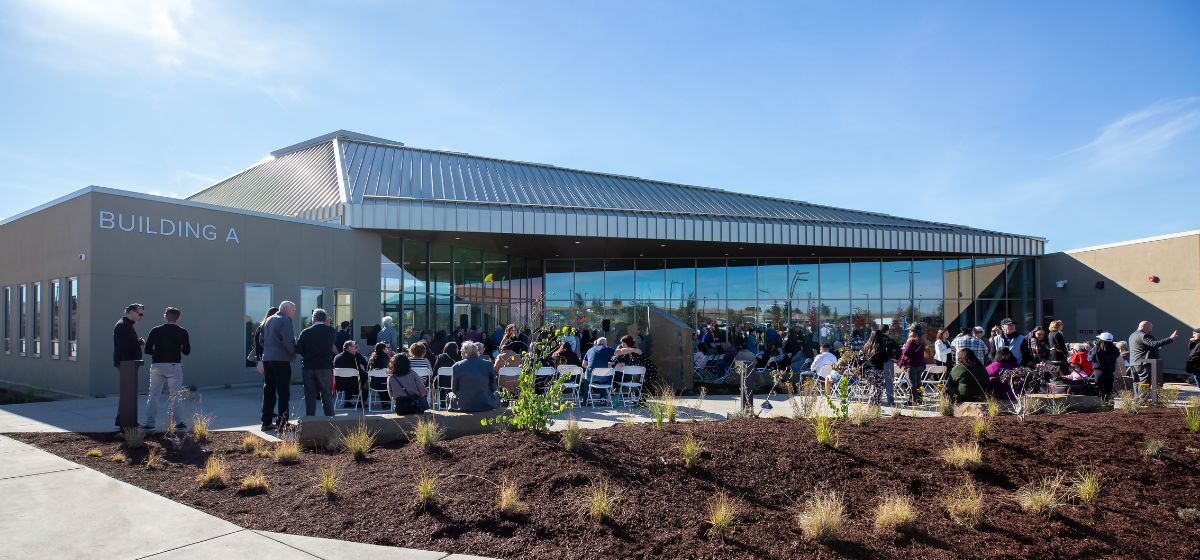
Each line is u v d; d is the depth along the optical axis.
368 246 19.52
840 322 27.94
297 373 17.05
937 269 27.97
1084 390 11.11
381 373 11.40
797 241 23.97
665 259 28.66
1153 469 5.88
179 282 15.05
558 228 20.95
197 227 15.45
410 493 5.33
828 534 4.53
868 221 26.86
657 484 5.36
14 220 18.11
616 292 28.67
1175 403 10.24
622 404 12.59
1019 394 10.17
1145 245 23.78
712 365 19.23
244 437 8.52
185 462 7.01
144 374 14.36
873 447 6.21
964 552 4.42
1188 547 4.63
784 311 28.03
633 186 26.83
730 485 5.42
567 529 4.67
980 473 5.78
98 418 10.21
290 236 17.38
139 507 5.34
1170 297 22.88
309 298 17.77
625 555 4.32
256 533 4.76
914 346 12.73
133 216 14.38
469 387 8.45
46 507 5.33
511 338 12.49
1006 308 28.09
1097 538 4.68
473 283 25.31
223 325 15.83
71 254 14.49
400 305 21.09
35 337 16.58
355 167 22.94
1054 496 5.29
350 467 6.32
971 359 10.14
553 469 5.60
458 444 6.59
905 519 4.72
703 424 7.23
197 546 4.52
